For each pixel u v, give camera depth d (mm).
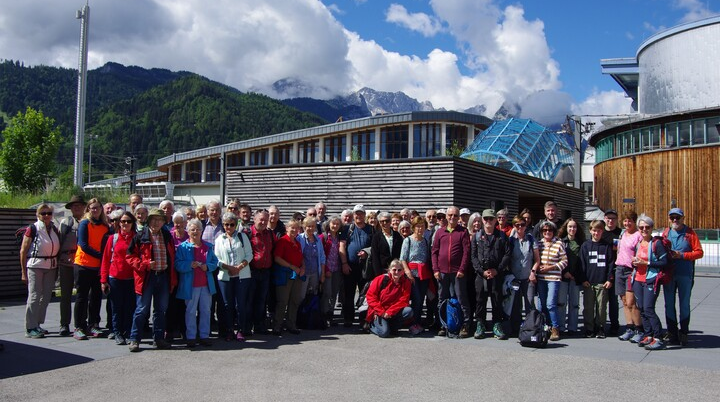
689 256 9047
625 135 43344
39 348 8469
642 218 9062
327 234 11242
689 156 38531
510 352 8648
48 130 41438
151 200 40156
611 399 6223
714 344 9305
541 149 34031
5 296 13984
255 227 9805
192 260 8812
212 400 6109
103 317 11219
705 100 54000
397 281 10016
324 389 6543
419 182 17969
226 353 8406
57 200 22828
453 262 9922
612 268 9875
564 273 9992
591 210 44406
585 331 10102
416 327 10117
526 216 10273
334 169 19719
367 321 10094
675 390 6578
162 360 7914
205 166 66000
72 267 9562
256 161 59938
